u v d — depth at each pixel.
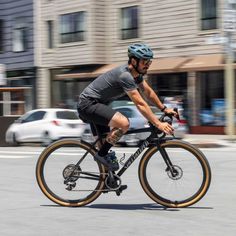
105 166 8.06
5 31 40.81
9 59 40.75
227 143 23.23
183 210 7.98
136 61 7.78
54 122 23.84
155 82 32.91
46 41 38.00
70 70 36.88
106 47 35.00
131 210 8.08
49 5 37.47
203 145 22.23
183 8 30.86
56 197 8.47
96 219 7.48
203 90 30.50
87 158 8.22
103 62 34.91
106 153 8.05
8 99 26.22
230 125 23.78
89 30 34.56
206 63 28.91
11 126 25.55
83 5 34.91
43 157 8.46
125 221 7.32
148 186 8.16
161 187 8.12
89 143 8.20
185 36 30.80
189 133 30.92
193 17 30.34
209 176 7.96
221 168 13.69
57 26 36.84
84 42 34.94
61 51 36.59
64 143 8.32
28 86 39.50
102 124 7.94
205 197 9.20
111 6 34.78
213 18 29.42
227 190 10.03
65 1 36.16
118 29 34.44
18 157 17.72
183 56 30.95
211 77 30.06
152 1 32.50
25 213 7.97
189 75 30.94
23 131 24.91
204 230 6.77
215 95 29.81
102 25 34.84
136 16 33.50
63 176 8.31
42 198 9.30
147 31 32.88
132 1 33.53
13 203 8.83
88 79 35.78
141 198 9.17
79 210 8.12
